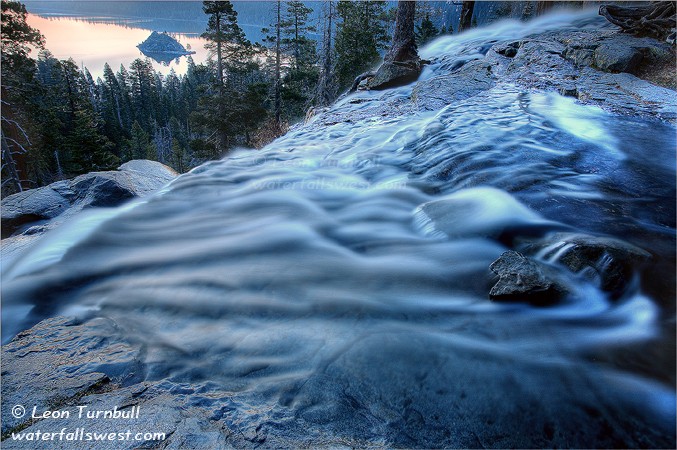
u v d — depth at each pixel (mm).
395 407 1921
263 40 36156
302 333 2480
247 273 3367
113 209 5449
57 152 38250
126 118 82688
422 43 36250
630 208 3990
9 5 25688
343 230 4277
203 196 5523
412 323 2572
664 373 2146
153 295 3102
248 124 33031
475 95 8750
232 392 2010
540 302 2744
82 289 3334
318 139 8094
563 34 12336
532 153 5414
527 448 1747
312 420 1831
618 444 1774
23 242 4891
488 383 2061
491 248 3535
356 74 32062
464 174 5035
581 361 2236
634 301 2744
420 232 4090
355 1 34188
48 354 2373
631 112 6754
